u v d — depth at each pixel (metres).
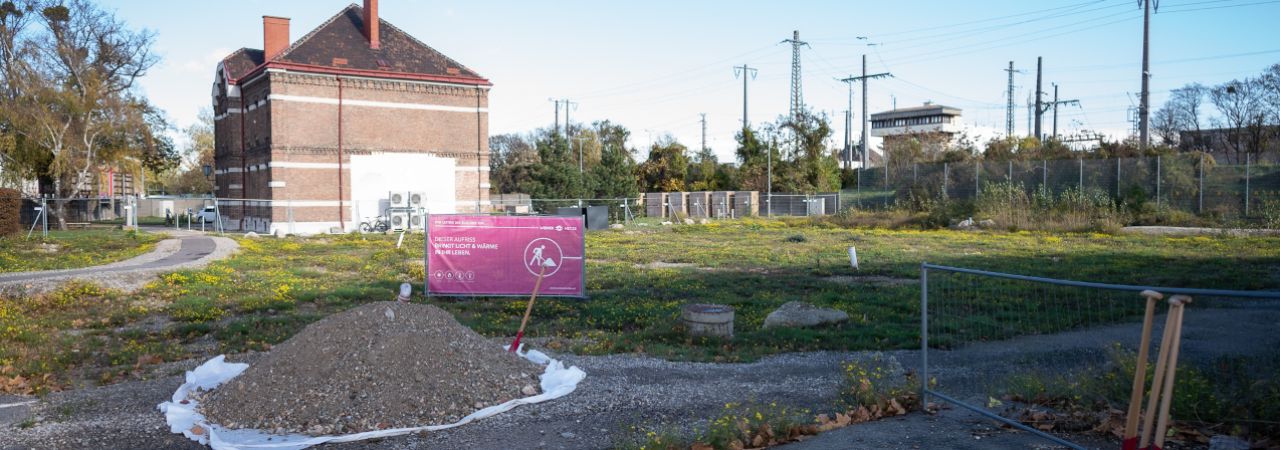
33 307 14.26
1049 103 73.75
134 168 42.25
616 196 50.53
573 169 48.38
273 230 37.50
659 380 8.93
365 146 39.72
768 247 27.81
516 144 100.69
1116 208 36.88
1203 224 33.97
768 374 9.20
